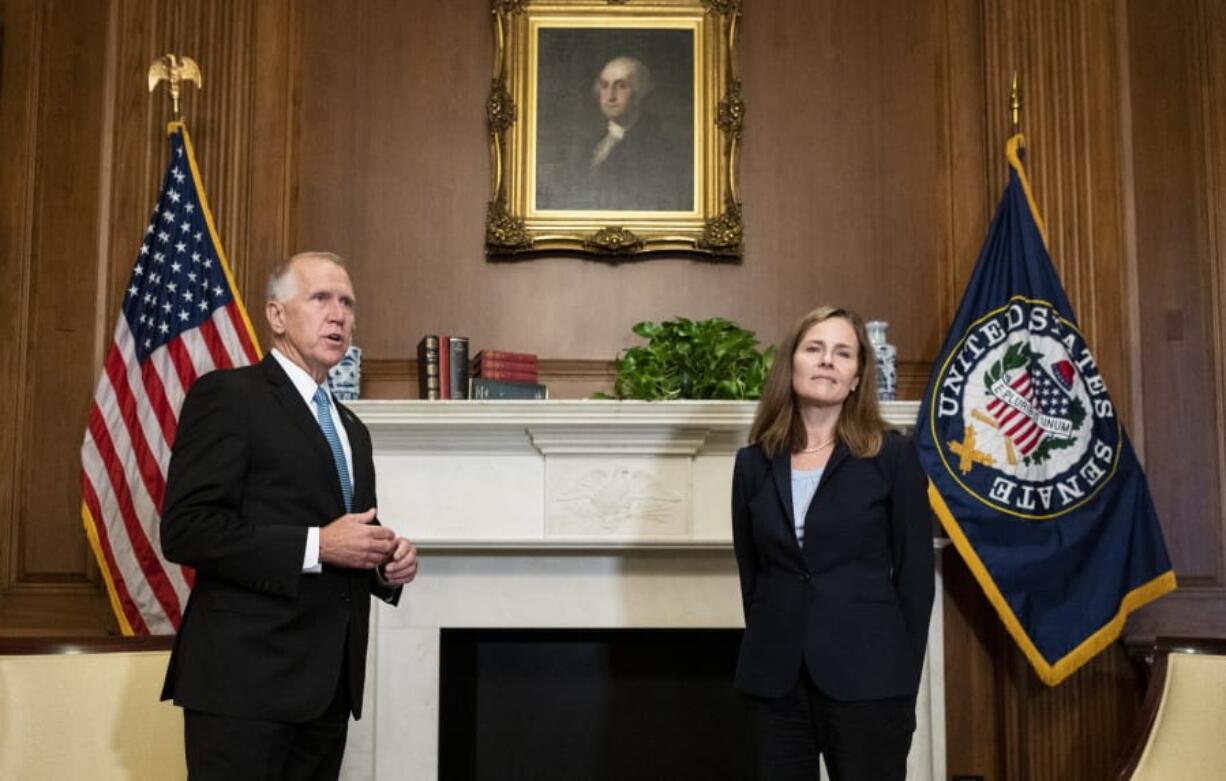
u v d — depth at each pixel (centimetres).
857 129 456
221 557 230
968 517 390
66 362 424
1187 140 436
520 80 455
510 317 449
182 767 290
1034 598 389
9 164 431
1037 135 441
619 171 452
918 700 397
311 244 448
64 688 286
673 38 456
